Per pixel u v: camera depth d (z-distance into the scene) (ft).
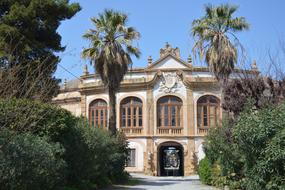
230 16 95.09
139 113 151.33
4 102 46.39
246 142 45.62
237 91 65.57
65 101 167.94
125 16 105.40
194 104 148.25
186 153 147.43
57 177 54.54
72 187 65.00
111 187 86.58
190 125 147.84
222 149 72.59
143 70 151.12
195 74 149.28
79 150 66.28
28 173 47.24
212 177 89.61
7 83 47.19
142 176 137.39
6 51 71.61
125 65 103.91
